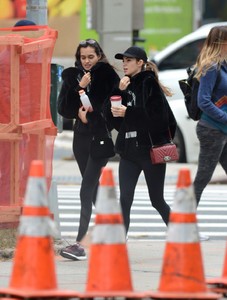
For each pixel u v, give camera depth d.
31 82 19.48
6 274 17.09
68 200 29.47
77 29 49.38
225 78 20.34
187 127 36.72
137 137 18.34
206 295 13.53
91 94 18.94
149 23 58.12
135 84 18.36
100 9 36.41
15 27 20.00
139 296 13.41
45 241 13.23
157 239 22.58
